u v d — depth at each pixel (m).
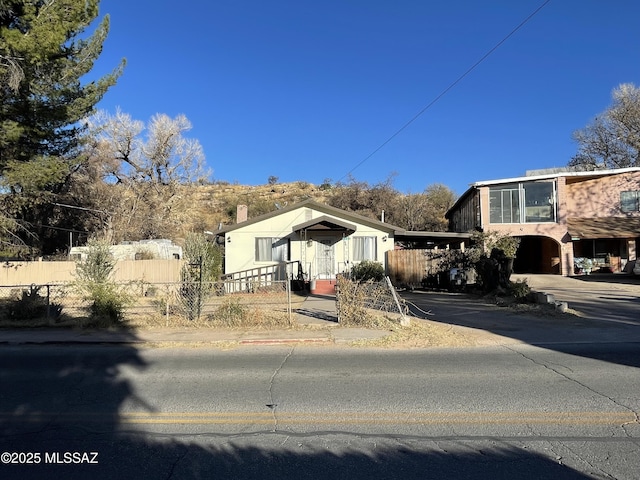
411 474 3.70
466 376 6.81
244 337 10.23
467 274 21.16
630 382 6.36
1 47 14.03
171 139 44.94
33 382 6.75
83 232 36.59
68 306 13.41
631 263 26.83
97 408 5.47
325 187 66.25
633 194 28.11
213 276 19.94
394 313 12.48
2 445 4.39
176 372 7.32
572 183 29.05
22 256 25.42
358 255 23.92
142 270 22.17
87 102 17.84
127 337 10.47
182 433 4.64
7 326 11.79
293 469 3.81
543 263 30.25
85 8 16.39
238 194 67.88
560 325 11.48
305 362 7.95
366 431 4.64
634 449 4.13
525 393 5.88
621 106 42.25
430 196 54.22
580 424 4.76
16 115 16.41
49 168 17.36
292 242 23.86
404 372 7.11
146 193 43.44
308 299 18.17
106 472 3.80
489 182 27.70
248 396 5.90
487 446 4.24
